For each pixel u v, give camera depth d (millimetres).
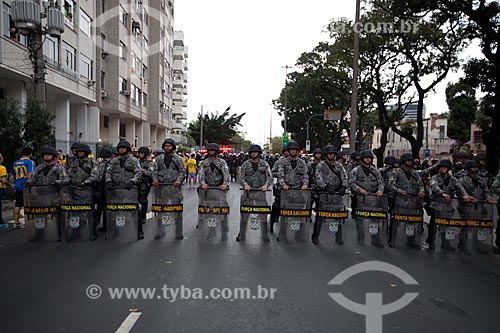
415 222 7945
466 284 5738
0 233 8461
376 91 22062
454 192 7828
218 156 8148
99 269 5934
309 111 43031
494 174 16234
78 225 7773
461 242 7676
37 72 13375
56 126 22938
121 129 37594
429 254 7504
